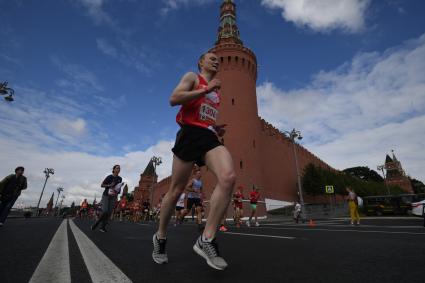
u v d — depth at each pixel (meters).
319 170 43.31
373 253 2.83
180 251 3.13
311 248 3.32
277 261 2.44
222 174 2.05
